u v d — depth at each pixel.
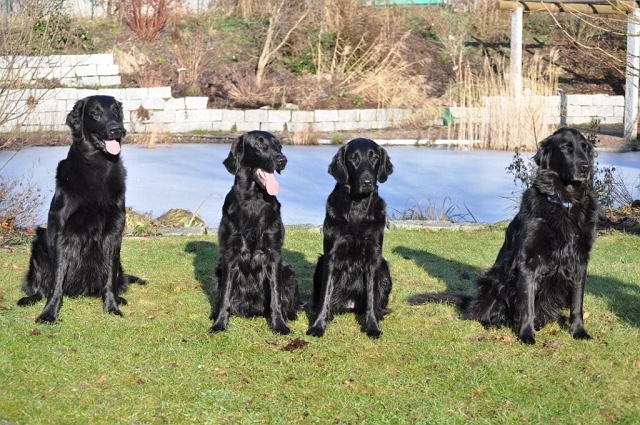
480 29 27.77
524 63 25.78
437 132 21.67
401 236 10.51
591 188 6.38
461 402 5.09
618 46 26.23
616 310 7.16
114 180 6.82
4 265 8.62
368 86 23.73
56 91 19.80
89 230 6.78
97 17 25.30
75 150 6.72
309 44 24.94
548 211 6.28
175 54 23.91
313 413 4.92
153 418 4.80
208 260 9.01
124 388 5.23
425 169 16.48
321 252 9.55
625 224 11.02
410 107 23.11
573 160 6.16
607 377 5.49
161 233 10.50
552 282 6.47
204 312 7.06
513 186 14.67
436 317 6.98
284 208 12.80
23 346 5.85
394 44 25.27
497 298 6.71
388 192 14.26
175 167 16.22
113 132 6.51
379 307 6.79
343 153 6.63
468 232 10.89
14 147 15.60
